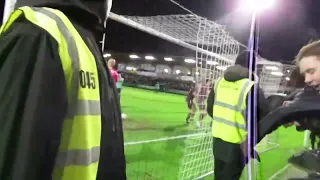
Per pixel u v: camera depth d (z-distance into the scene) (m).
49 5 0.63
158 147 4.43
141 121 6.83
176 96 15.12
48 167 0.51
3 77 0.51
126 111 8.08
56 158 0.54
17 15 0.57
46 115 0.50
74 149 0.60
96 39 0.72
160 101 12.16
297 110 1.07
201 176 3.42
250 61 2.27
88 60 0.64
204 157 3.94
